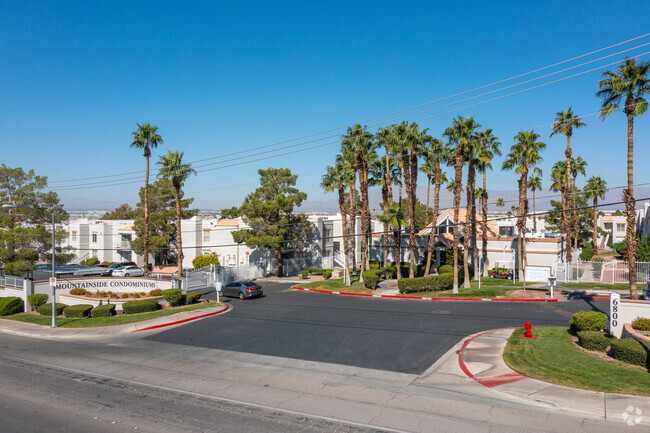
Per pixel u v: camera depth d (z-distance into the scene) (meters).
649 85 21.42
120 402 12.73
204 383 14.55
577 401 11.72
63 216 54.25
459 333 20.44
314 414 11.52
